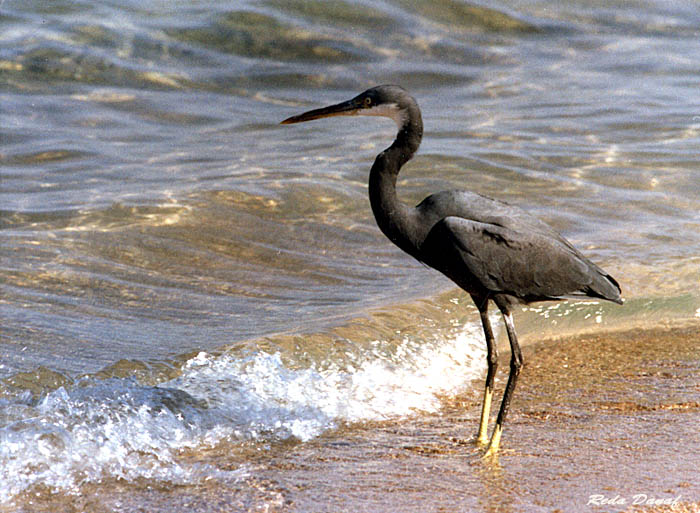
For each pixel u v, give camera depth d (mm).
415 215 9023
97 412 8859
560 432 8758
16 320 11141
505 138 18516
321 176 16469
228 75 21531
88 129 18578
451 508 7168
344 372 10250
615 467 7848
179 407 9180
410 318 11602
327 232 14617
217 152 17703
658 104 20531
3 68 20516
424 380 10320
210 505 7328
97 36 22016
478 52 23391
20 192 15375
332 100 20875
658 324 11750
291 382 9898
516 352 8852
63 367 10062
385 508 7199
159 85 20828
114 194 15336
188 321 11531
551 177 16672
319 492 7527
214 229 14344
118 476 7844
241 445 8586
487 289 8891
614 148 18094
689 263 13094
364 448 8531
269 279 12984
